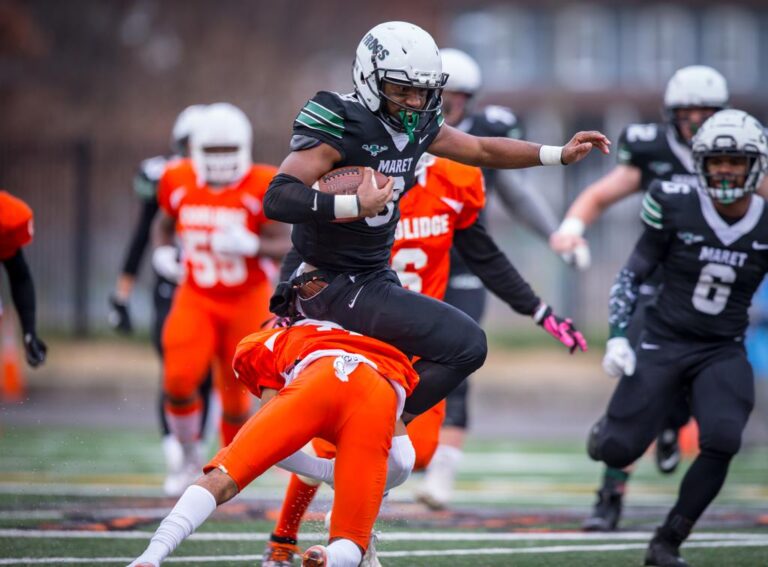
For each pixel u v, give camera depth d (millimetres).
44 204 62125
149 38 91688
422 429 20484
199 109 30781
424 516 25422
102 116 87312
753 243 20469
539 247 78312
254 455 16047
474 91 25906
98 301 73250
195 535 22219
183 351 26703
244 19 92250
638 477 33875
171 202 27281
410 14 95188
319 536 21891
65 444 36906
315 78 94250
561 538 22641
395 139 16906
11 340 48188
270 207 16547
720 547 21625
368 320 17219
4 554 20062
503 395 53125
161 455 35156
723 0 122750
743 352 20859
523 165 18141
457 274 26031
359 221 17047
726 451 19594
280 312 17516
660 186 21078
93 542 21172
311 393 16312
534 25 121375
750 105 121312
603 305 62344
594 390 53438
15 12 85125
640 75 122812
